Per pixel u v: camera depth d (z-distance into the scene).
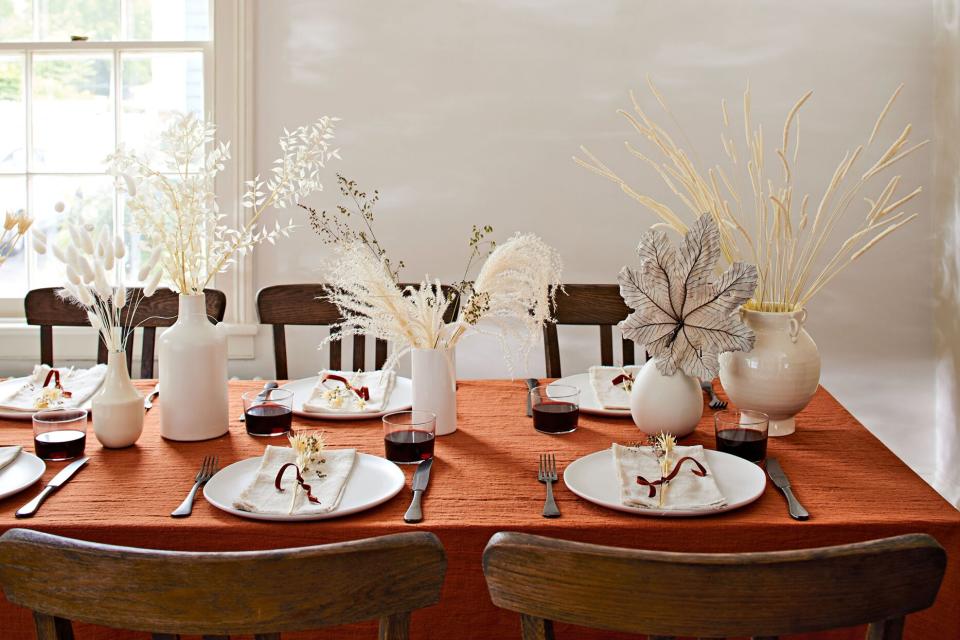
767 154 3.07
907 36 3.01
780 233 1.95
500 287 1.83
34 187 3.17
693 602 0.91
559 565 0.92
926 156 3.04
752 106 3.04
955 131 2.88
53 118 3.15
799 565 0.90
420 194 3.10
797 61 3.03
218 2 3.01
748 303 1.91
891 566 0.92
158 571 0.92
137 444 1.79
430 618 1.39
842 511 1.43
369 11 3.04
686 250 1.74
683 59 3.04
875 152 3.04
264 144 3.08
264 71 3.05
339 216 3.10
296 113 3.07
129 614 0.94
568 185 3.09
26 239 3.17
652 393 1.78
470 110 3.07
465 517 1.41
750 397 1.81
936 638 1.37
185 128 1.77
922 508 1.44
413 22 3.04
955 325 2.96
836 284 3.11
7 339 3.08
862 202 3.07
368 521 1.39
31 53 3.13
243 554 0.92
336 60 3.05
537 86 3.06
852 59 3.02
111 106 3.14
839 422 1.92
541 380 2.29
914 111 3.03
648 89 3.05
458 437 1.84
